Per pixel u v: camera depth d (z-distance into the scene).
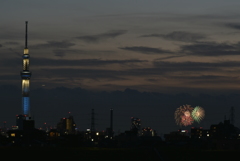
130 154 169.12
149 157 164.00
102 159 158.50
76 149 178.50
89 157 161.75
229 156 170.12
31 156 160.75
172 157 165.12
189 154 172.00
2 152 165.75
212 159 163.50
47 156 161.50
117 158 161.00
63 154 166.12
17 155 161.75
